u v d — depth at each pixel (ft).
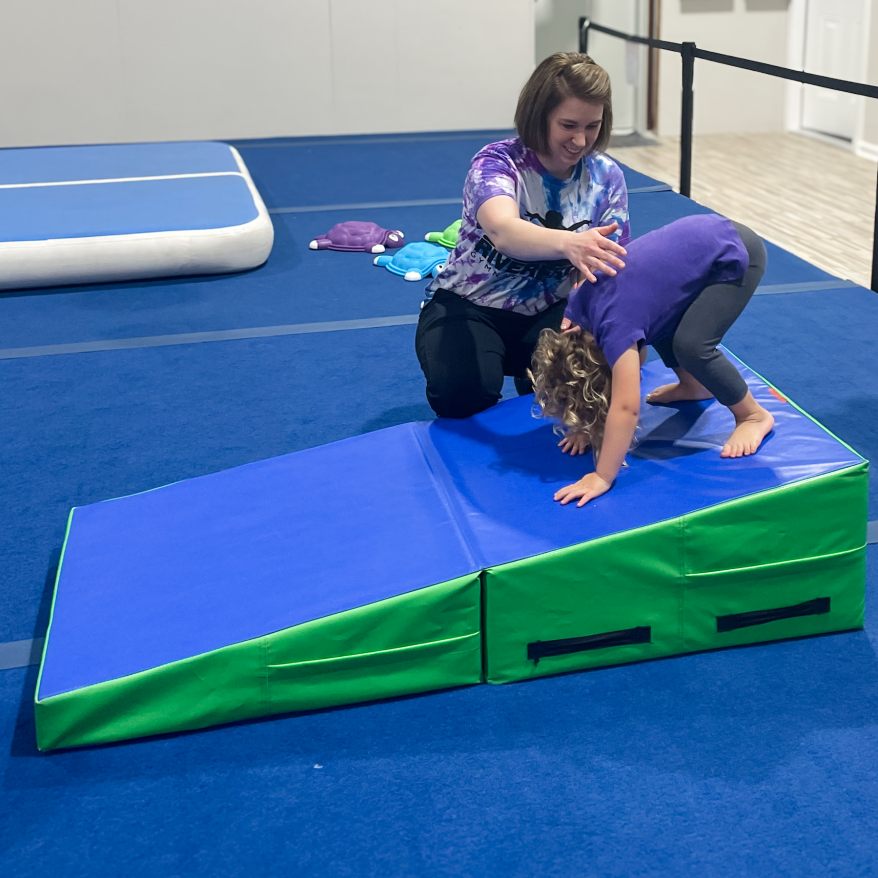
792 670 6.79
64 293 14.46
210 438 10.26
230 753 6.21
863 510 6.88
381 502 7.29
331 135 25.55
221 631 6.36
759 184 21.38
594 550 6.50
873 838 5.47
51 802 5.86
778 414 7.52
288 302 14.05
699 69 25.94
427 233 17.08
